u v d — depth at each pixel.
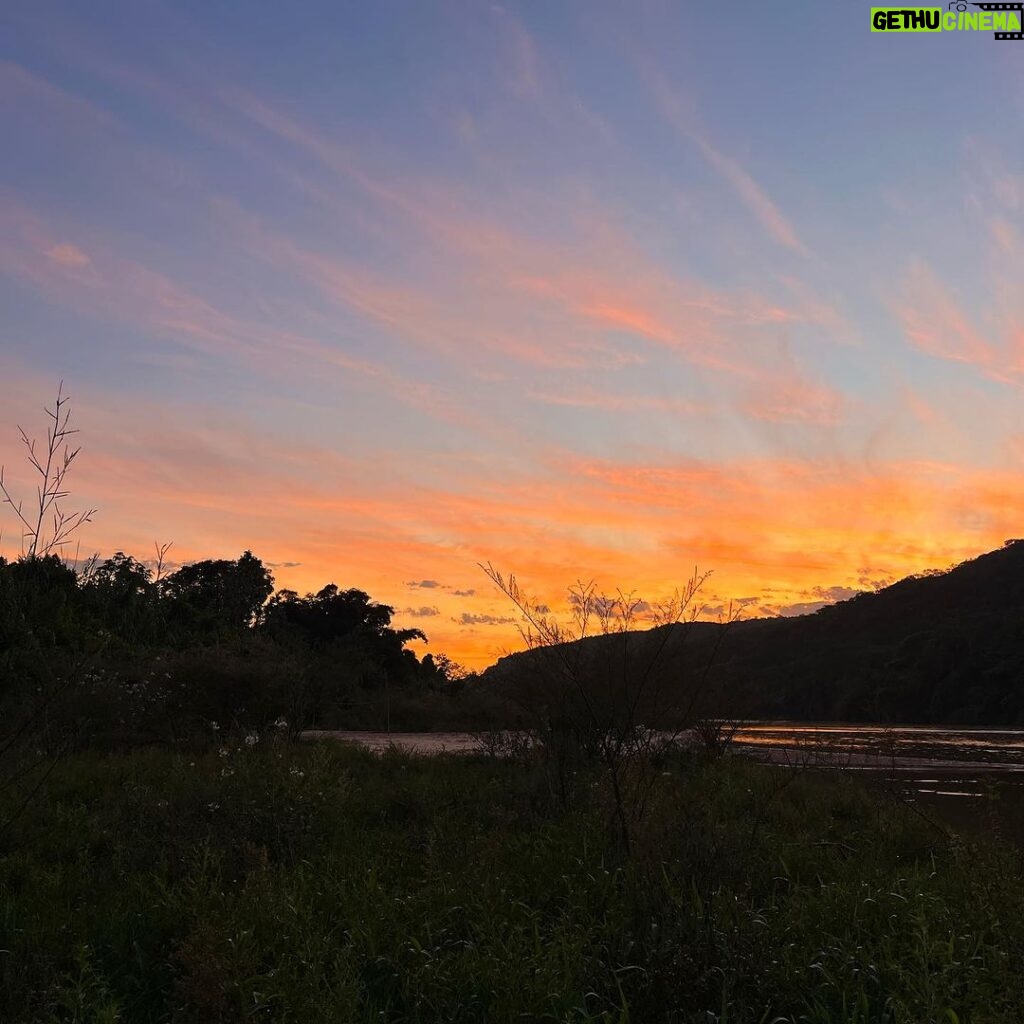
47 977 4.65
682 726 9.13
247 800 8.54
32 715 8.04
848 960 4.37
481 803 9.76
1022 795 12.89
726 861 5.96
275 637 42.72
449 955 4.62
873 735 24.83
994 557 109.69
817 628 101.81
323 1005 3.96
